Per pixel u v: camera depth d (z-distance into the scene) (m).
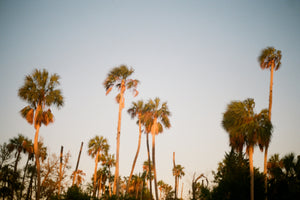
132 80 25.61
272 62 23.61
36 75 23.77
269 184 21.47
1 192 28.84
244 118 19.50
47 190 28.19
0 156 30.89
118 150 23.55
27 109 23.06
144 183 54.41
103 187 46.78
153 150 29.48
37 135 22.50
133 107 33.91
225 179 20.83
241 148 19.78
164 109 31.28
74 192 24.88
